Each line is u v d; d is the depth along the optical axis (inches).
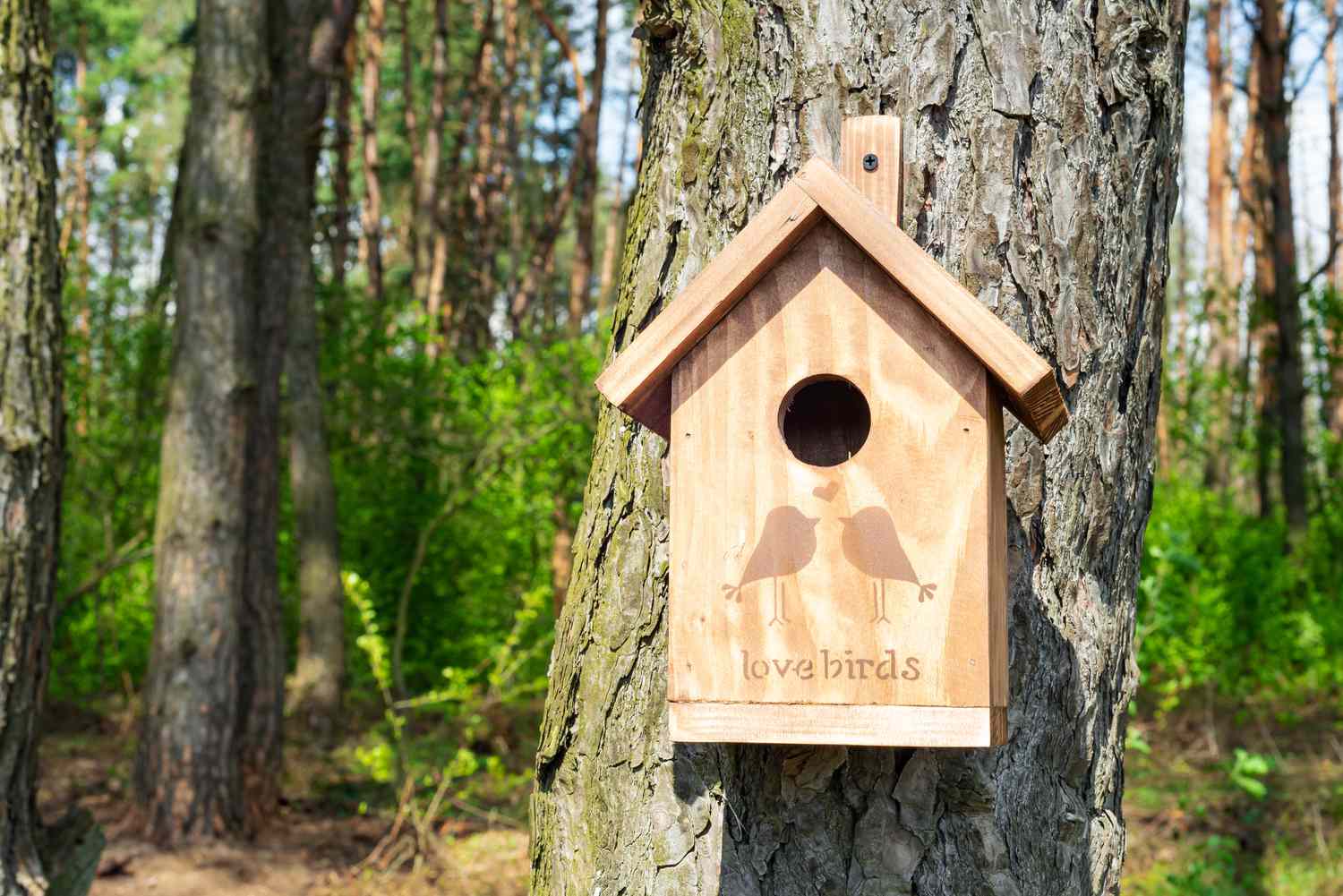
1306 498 460.1
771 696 75.0
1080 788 81.8
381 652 276.4
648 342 76.0
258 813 267.4
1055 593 81.5
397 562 422.0
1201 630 332.8
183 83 1159.6
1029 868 77.9
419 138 931.3
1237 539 368.2
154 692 256.5
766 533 75.9
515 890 238.8
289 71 377.7
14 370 166.4
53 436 170.6
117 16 1193.4
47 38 176.9
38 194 171.3
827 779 77.9
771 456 76.3
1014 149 80.4
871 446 75.0
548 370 397.7
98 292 388.5
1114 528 84.7
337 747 359.3
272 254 296.4
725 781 80.5
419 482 431.8
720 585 76.2
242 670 269.6
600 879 84.2
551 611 410.6
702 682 76.0
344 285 474.9
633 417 81.4
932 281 72.9
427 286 753.0
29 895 163.5
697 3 86.5
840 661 74.2
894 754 77.3
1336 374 510.6
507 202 1052.5
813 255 76.8
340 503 433.1
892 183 77.4
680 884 80.5
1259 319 508.7
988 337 71.7
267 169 274.4
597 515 89.7
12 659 164.7
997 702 74.8
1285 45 481.7
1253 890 226.2
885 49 81.0
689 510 77.2
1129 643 88.3
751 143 83.3
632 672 84.7
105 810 275.7
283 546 445.7
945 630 73.0
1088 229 81.4
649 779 83.0
